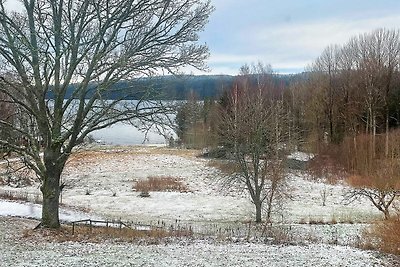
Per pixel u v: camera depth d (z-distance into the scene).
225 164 39.69
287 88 83.25
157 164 63.81
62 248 17.95
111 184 48.84
